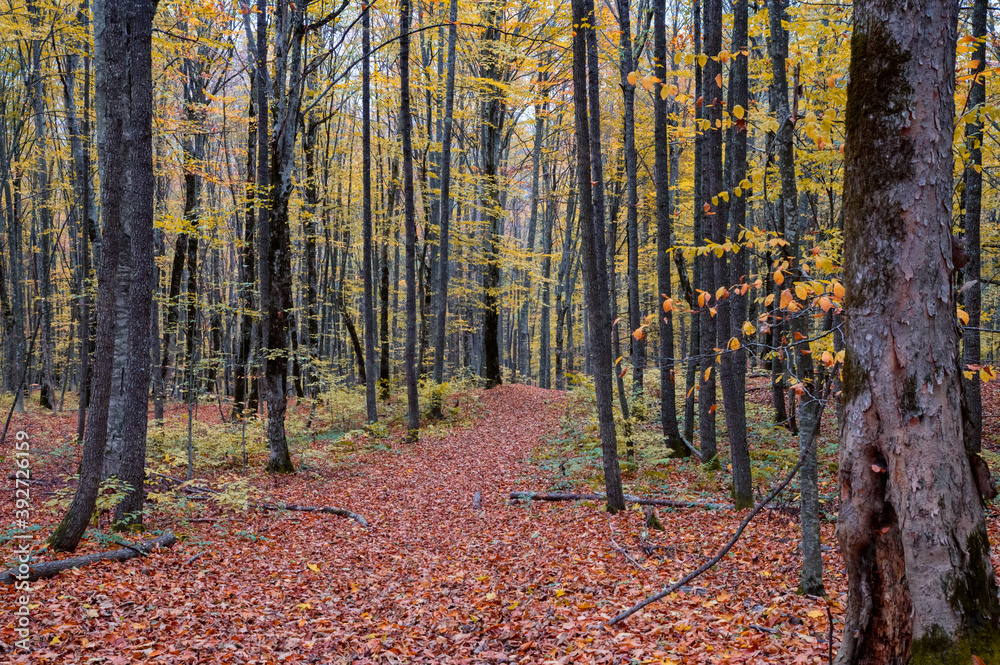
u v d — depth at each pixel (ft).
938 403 8.28
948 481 8.15
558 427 53.88
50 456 41.01
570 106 57.62
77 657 14.74
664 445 41.11
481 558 25.25
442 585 22.11
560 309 88.99
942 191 8.45
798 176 32.01
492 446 51.42
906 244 8.41
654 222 66.80
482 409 67.92
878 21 8.64
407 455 48.96
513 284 79.25
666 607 17.69
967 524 8.12
